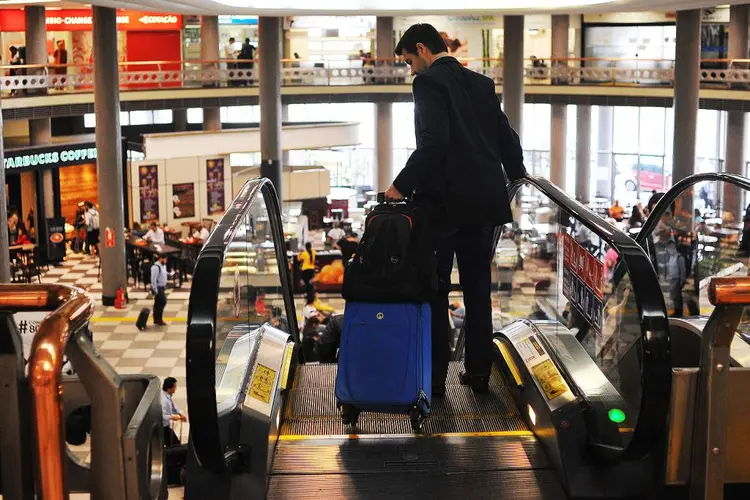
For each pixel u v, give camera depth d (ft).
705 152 109.60
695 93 78.38
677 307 27.94
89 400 8.71
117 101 70.59
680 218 36.06
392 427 15.11
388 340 14.39
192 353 10.27
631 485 12.44
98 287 76.74
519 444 14.15
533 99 92.68
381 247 14.73
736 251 28.81
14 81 78.43
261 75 86.12
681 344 14.88
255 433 12.77
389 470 13.32
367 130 126.52
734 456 9.66
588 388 13.51
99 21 69.87
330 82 96.43
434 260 14.85
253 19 105.60
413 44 14.75
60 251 84.07
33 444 7.14
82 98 83.30
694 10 76.79
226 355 12.46
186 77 90.89
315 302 57.41
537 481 13.06
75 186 97.81
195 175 87.45
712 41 99.96
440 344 15.90
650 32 106.63
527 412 15.02
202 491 12.05
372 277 14.71
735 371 9.52
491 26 110.22
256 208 17.49
